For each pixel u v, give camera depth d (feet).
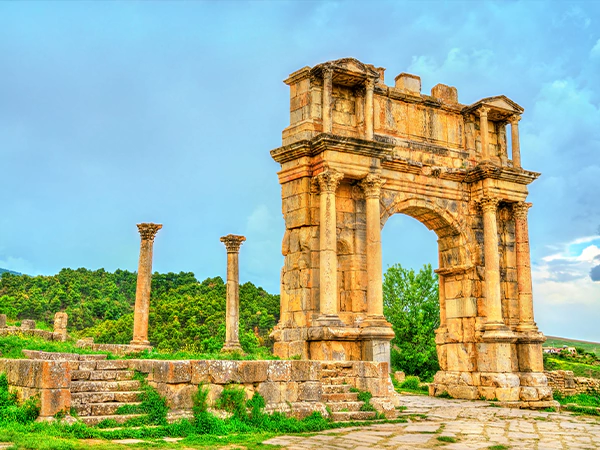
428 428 60.59
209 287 338.34
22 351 75.25
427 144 104.47
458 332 105.19
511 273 107.86
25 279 370.53
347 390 68.54
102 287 379.55
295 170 92.89
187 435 47.55
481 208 106.01
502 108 108.37
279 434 51.57
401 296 181.16
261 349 190.39
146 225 117.19
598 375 164.55
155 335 251.19
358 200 94.84
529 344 102.53
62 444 39.68
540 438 57.26
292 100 98.07
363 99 97.45
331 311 85.97
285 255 94.27
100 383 52.31
